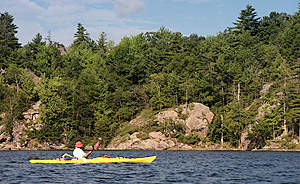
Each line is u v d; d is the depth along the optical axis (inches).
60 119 3826.3
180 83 4087.1
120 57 4909.0
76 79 4581.7
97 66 5012.3
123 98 4104.3
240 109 3526.1
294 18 5787.4
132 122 3865.7
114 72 4726.9
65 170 999.6
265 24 6053.2
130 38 5649.6
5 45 5625.0
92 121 3954.2
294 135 3334.2
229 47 4854.8
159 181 796.6
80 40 6240.2
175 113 3693.4
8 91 4124.0
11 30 5890.8
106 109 4101.9
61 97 4020.7
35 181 793.6
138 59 4827.8
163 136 3476.9
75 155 1256.8
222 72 4079.7
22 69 4404.5
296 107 3348.9
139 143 3457.2
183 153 2482.8
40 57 5009.8
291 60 4377.5
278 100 3427.7
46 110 3794.3
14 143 3560.5
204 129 3545.8
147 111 4040.4
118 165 1149.7
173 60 4635.8
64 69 4830.2
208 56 4527.6
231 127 3435.0
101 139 3735.2
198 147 3408.0
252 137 3334.2
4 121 3644.2
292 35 4859.7
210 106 4094.5
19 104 3858.3
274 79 4010.8
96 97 4116.6
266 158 1788.9
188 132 3550.7
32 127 3722.9
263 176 911.7
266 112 3373.5
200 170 1058.7
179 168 1111.6
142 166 1138.0
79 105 3944.4
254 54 4694.9
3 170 1019.9
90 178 837.2
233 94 4001.0
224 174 953.5
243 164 1331.2
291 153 2532.0
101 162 1245.1
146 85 4303.6
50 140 3698.3
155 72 4729.3
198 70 4269.2
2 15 6018.7
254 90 4020.7
